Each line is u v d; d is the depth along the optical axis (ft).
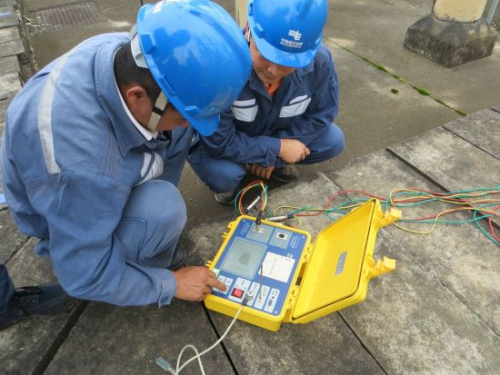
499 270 5.02
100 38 3.67
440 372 4.07
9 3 14.12
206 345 4.31
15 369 4.12
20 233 5.51
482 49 11.19
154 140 3.66
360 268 3.57
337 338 4.35
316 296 4.02
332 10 14.44
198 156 6.32
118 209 3.26
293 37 4.44
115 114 3.16
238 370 4.10
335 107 6.19
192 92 3.07
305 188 6.24
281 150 5.97
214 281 4.21
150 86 3.04
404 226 5.60
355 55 11.69
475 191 5.99
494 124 7.42
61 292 4.35
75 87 3.12
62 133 2.97
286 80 5.31
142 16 3.19
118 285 3.44
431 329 4.42
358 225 4.31
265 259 4.68
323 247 4.73
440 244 5.35
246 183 7.44
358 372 4.08
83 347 4.28
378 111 9.43
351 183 6.32
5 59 10.65
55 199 2.99
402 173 6.49
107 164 3.12
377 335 4.37
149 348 4.27
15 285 4.85
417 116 9.23
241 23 9.43
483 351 4.22
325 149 6.75
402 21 13.53
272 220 5.54
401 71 10.93
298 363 4.15
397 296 4.72
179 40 2.94
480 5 10.56
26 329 4.42
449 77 10.64
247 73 3.23
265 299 4.28
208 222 5.71
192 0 3.13
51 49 12.56
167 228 4.22
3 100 8.92
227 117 5.40
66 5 15.66
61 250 3.15
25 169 3.07
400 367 4.11
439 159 6.66
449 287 4.84
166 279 3.84
